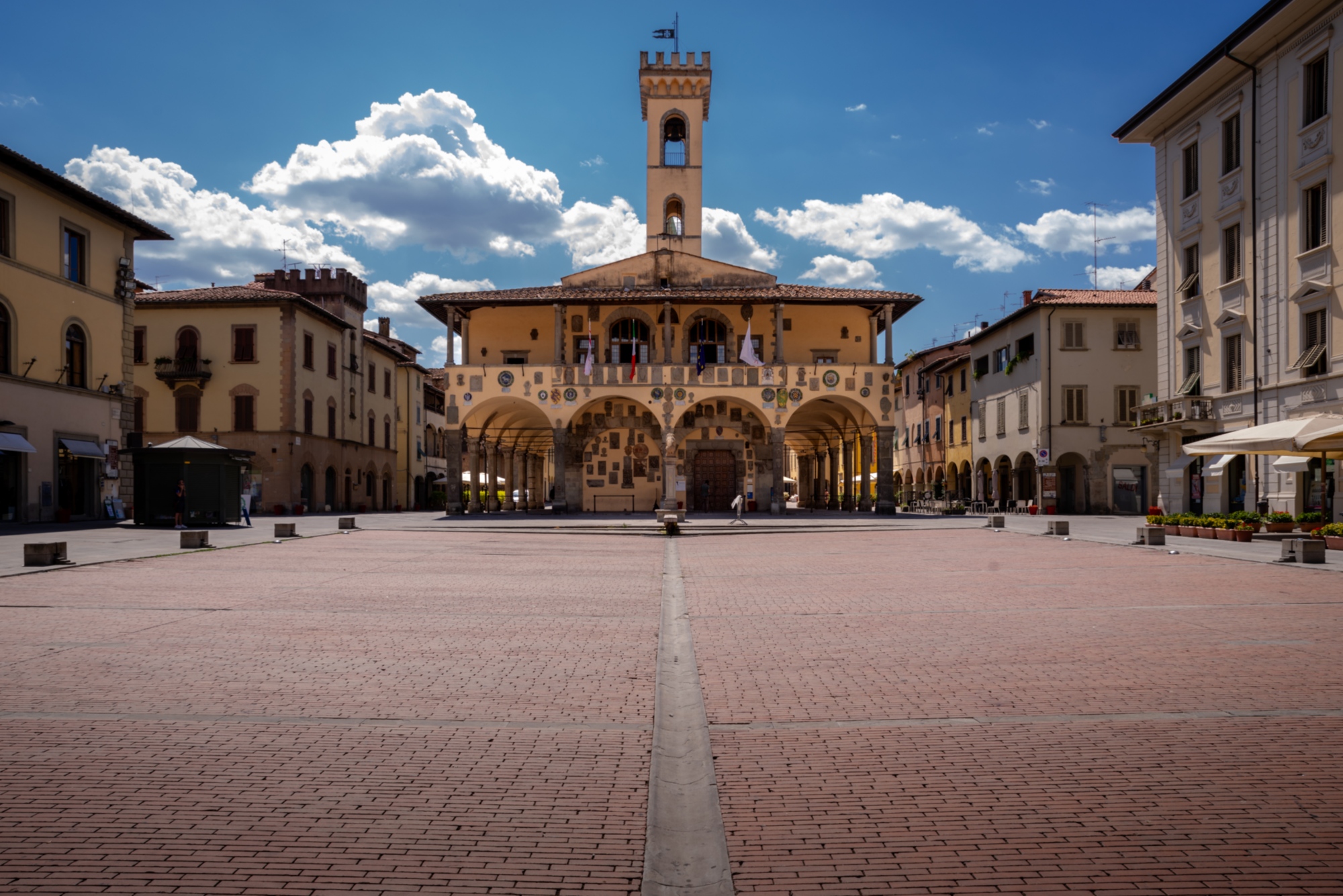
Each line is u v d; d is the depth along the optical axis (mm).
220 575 15453
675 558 20500
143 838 4215
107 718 6211
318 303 58375
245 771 5133
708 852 4168
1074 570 16547
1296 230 27969
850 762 5363
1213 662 8086
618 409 45000
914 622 10586
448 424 43031
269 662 8117
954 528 32156
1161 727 6047
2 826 4352
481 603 12398
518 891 3736
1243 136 30484
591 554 21312
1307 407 27469
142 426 49406
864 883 3805
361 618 10828
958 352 62188
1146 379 46656
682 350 44719
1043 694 6980
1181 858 4035
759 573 16891
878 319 45812
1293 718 6246
